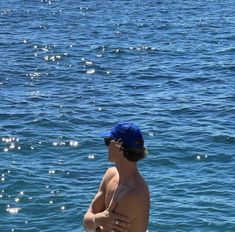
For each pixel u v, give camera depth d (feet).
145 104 74.95
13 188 47.26
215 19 165.89
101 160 54.24
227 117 68.85
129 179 19.43
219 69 96.78
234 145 58.59
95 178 50.16
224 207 43.98
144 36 133.39
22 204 44.65
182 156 55.16
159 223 41.24
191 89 83.35
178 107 73.10
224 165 53.26
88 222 19.75
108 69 97.40
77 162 53.78
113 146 19.43
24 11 176.65
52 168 52.03
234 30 143.84
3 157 54.70
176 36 133.80
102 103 75.15
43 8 184.75
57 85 85.30
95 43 122.31
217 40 128.47
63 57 106.73
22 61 102.17
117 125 19.52
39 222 42.04
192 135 61.52
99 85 85.61
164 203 44.42
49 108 72.13
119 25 150.41
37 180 48.93
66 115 69.00
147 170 51.39
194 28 147.13
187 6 197.16
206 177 50.06
